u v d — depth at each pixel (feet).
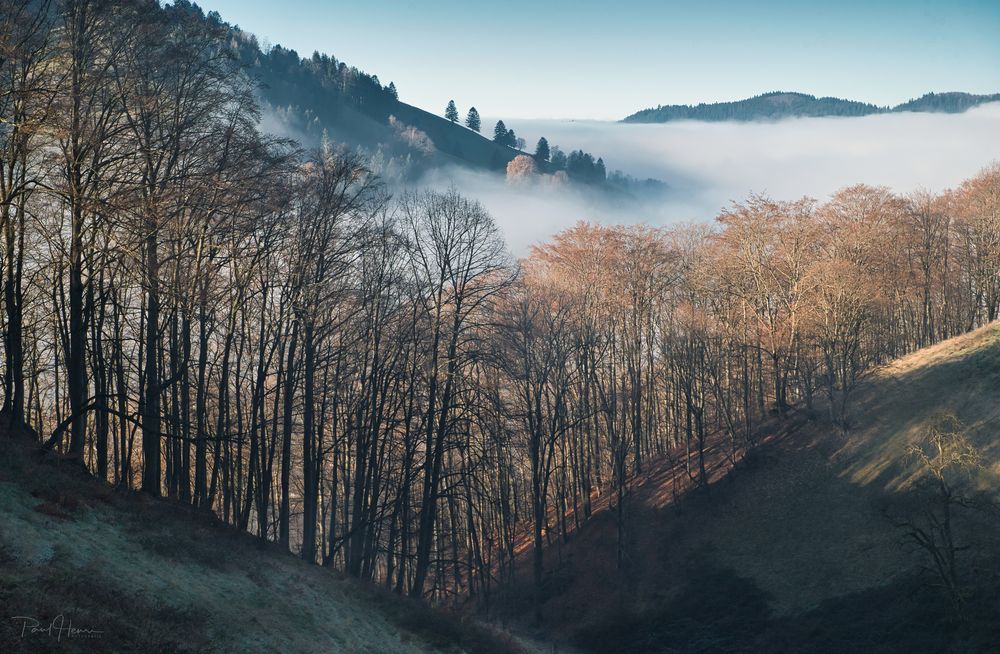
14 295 79.10
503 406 119.96
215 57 82.99
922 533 107.76
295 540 167.43
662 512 162.61
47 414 126.21
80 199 68.23
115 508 72.74
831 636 113.80
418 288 101.19
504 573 165.78
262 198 80.33
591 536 165.99
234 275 87.66
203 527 82.12
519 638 134.21
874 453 148.15
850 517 136.87
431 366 100.99
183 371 83.10
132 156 73.82
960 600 103.45
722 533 149.28
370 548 105.50
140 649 48.49
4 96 66.69
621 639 133.28
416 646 81.71
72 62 69.72
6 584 48.85
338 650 69.36
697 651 123.44
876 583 120.16
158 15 78.02
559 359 144.25
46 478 68.49
